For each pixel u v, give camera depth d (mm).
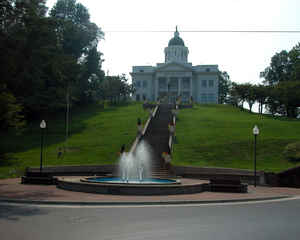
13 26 28609
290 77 89625
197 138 44469
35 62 33312
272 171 30438
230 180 22109
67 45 77375
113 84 88812
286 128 51406
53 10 85688
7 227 10516
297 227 10977
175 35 126312
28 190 20125
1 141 48562
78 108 80500
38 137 50938
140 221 11711
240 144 40938
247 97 75062
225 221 11906
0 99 35094
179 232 10086
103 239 9172
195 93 115562
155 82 115312
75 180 22875
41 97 59625
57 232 9930
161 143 41344
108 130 52438
